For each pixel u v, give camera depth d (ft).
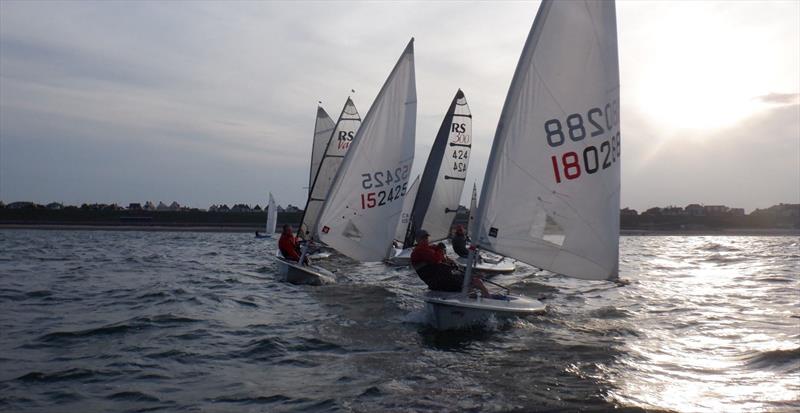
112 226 263.49
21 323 34.68
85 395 21.91
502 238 32.45
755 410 20.81
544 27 31.60
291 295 47.57
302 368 25.72
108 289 50.03
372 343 30.32
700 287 56.49
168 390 22.59
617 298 47.93
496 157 32.27
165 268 71.97
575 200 32.35
